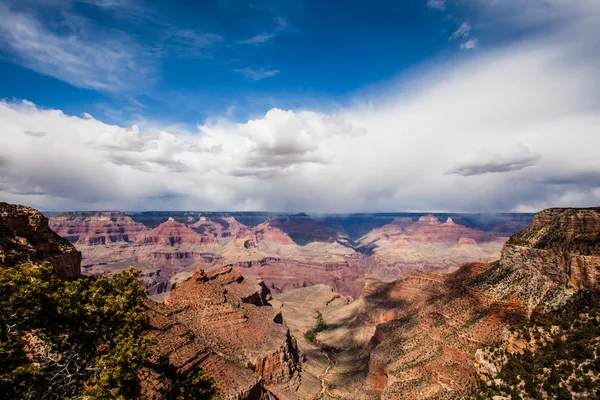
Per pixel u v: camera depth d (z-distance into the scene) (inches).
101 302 1576.0
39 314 1412.4
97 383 1278.3
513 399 1477.6
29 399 1256.8
